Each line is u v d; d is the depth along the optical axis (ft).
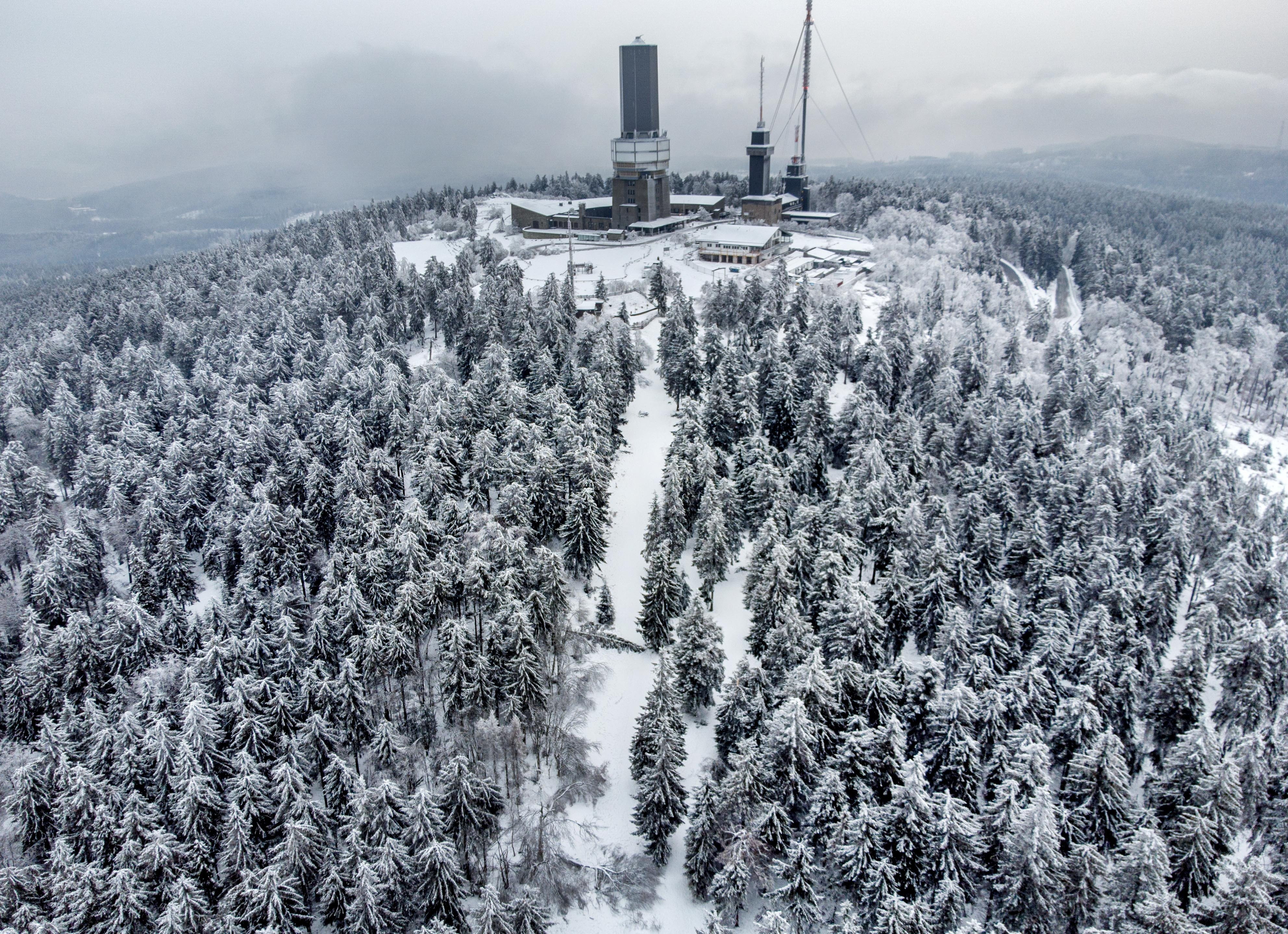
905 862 171.01
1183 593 314.35
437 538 267.18
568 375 386.93
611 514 314.35
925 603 254.27
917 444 327.88
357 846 177.06
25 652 244.83
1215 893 176.14
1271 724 229.66
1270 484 444.55
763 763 194.49
